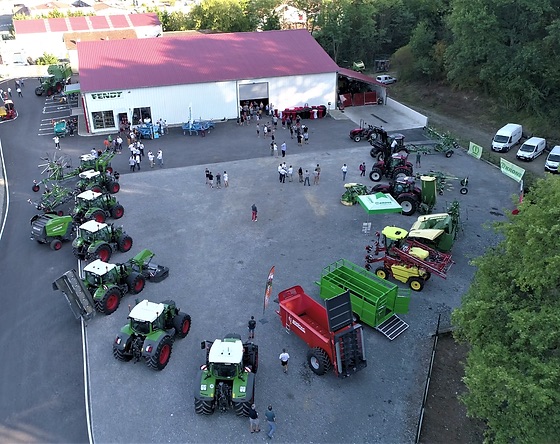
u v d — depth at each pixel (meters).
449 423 18.12
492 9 51.72
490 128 53.31
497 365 14.50
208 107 53.75
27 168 42.41
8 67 82.88
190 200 35.38
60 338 22.34
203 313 23.56
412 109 57.41
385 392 19.39
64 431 17.77
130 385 19.64
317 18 80.81
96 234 27.97
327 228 31.34
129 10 130.12
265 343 21.69
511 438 14.80
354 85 62.00
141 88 50.75
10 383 19.92
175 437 17.44
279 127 51.81
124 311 23.98
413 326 22.89
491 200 35.16
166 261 27.88
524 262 15.34
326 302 18.78
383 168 38.03
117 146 45.78
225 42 60.75
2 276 27.19
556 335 13.59
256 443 17.22
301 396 19.09
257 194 36.16
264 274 26.58
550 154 40.97
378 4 79.94
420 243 26.98
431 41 67.81
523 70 50.34
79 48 57.03
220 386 17.91
